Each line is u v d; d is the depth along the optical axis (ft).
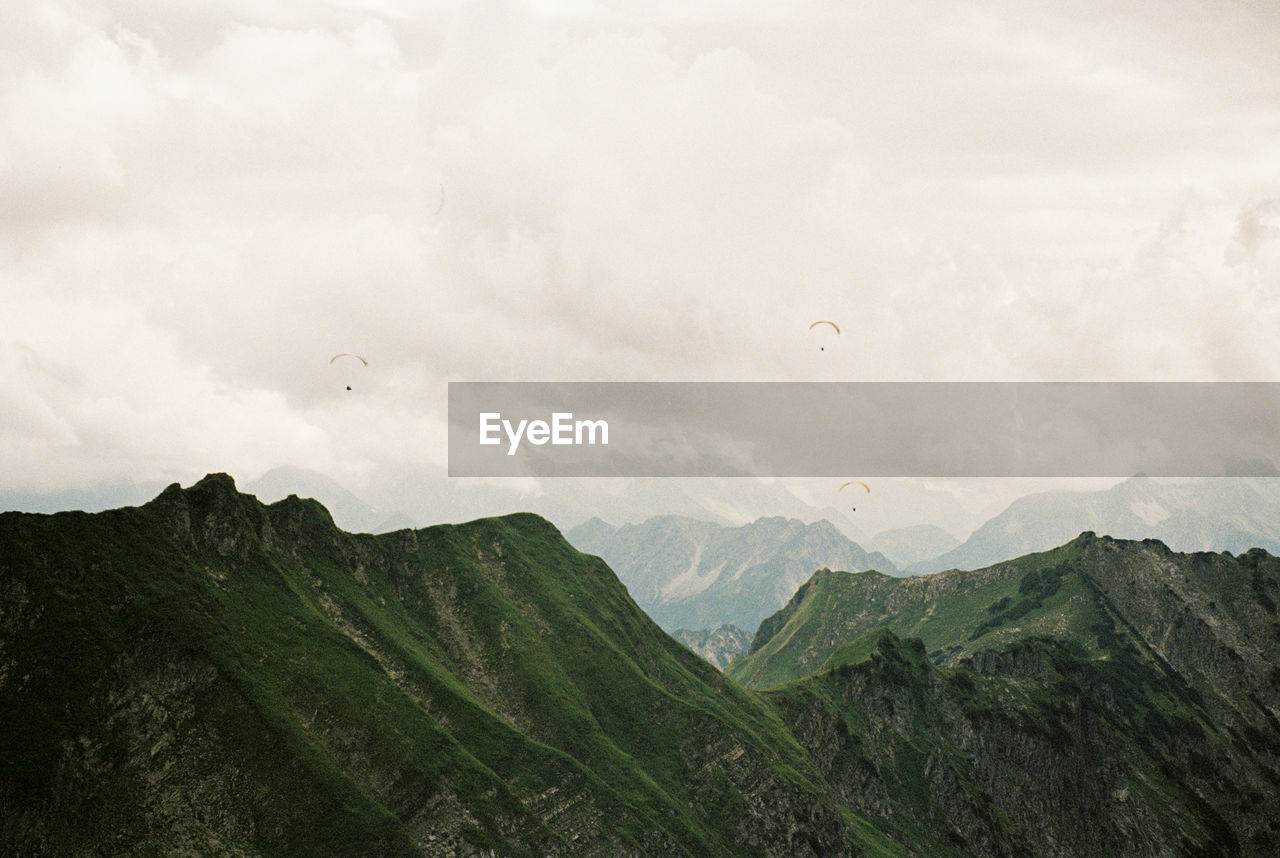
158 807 602.44
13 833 556.92
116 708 624.59
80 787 586.45
